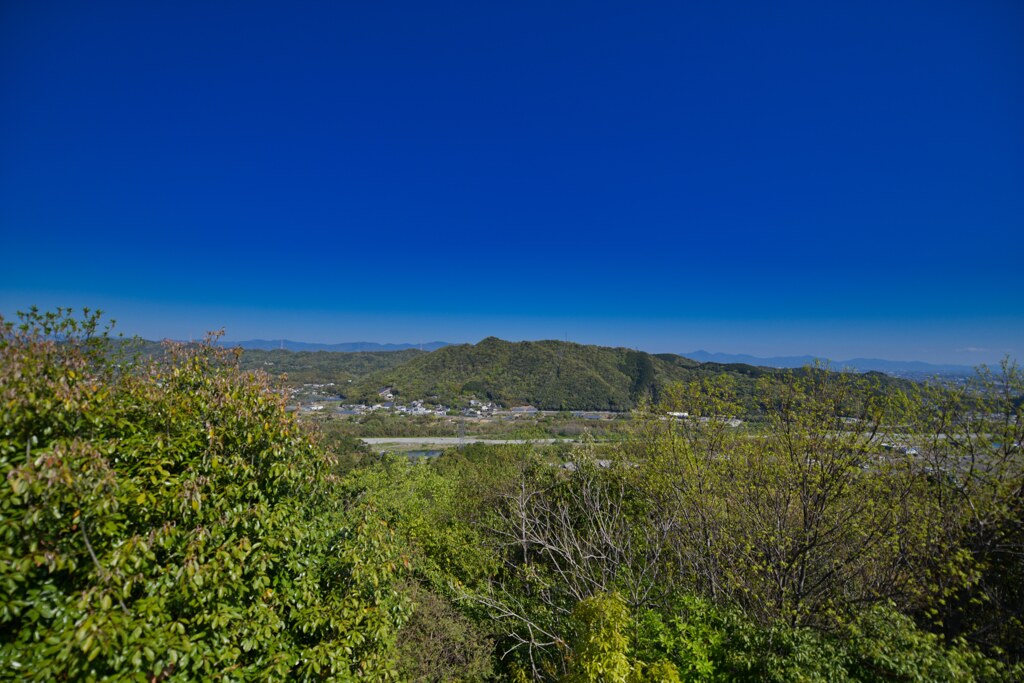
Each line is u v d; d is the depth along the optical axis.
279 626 3.97
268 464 4.93
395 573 5.47
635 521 8.72
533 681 6.18
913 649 4.24
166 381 5.16
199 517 3.79
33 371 3.83
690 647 4.63
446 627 6.91
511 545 9.32
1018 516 6.15
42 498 3.00
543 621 6.93
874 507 6.26
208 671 3.30
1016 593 6.05
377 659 4.65
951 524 6.21
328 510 5.77
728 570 6.39
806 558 6.11
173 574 3.51
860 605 5.86
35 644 2.90
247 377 5.55
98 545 3.44
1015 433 6.04
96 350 5.23
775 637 4.49
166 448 4.25
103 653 2.95
